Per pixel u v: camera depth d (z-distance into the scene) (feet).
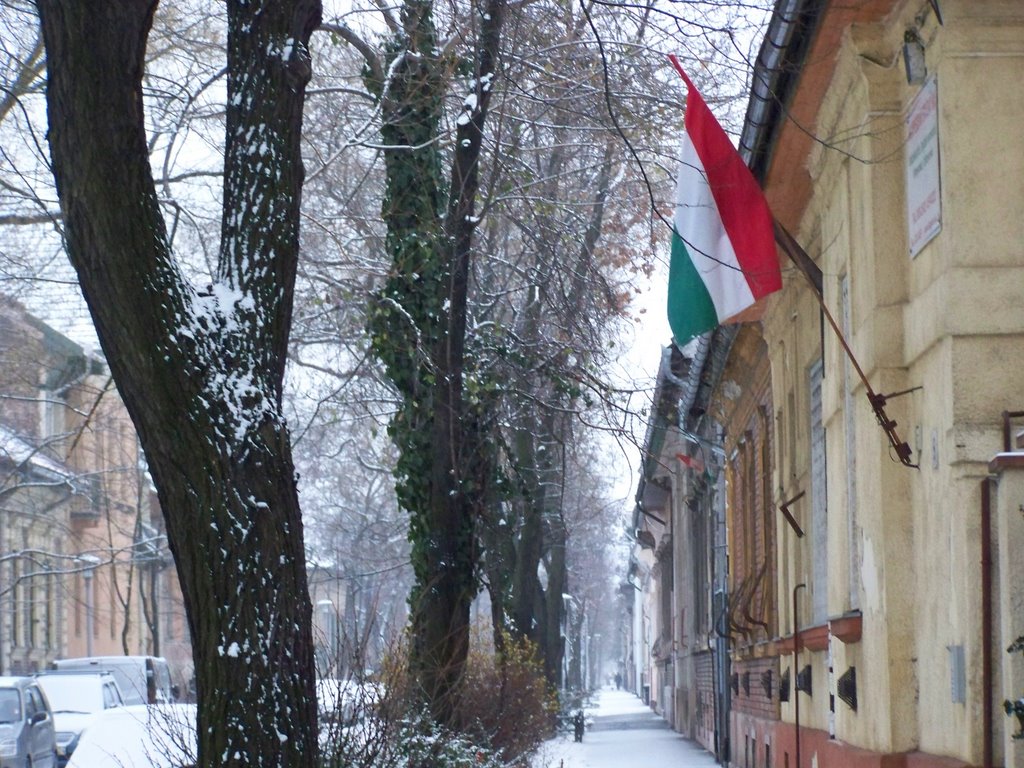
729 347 68.74
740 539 80.74
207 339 26.96
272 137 29.09
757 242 39.86
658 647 206.39
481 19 54.03
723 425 86.43
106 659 116.26
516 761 58.13
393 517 167.63
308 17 30.01
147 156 26.73
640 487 106.52
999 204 30.53
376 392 80.59
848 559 41.70
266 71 29.25
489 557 79.41
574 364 70.03
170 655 240.32
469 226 57.47
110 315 26.07
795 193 46.88
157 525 192.65
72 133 26.08
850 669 39.27
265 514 26.89
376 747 37.96
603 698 374.02
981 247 30.42
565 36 58.13
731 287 39.88
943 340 30.81
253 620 26.50
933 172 31.78
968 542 29.37
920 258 33.40
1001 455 25.91
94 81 26.03
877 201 35.24
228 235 28.68
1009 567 25.71
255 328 27.89
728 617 74.08
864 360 36.06
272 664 26.55
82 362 108.99
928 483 32.60
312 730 27.14
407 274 58.75
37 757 80.18
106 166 26.05
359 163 72.23
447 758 44.78
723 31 41.88
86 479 144.97
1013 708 24.07
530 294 72.64
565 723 133.39
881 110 35.37
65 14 26.03
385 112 59.41
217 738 26.20
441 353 58.65
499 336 68.64
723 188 39.99
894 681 34.04
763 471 67.31
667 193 67.51
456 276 57.88
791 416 56.90
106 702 101.19
